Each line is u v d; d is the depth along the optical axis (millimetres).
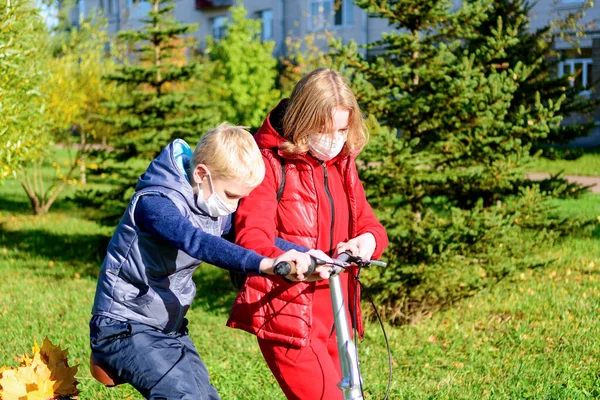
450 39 6707
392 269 5926
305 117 2830
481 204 6098
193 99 10523
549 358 5277
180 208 2592
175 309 2736
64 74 13266
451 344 5746
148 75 9367
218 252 2402
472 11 6270
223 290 8141
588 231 10031
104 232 11805
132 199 2596
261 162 2645
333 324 3043
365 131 3090
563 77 8828
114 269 2650
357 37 26031
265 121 2959
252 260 2377
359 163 6316
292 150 2865
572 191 7660
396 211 6383
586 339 5660
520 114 6148
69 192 16359
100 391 4555
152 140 8938
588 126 8953
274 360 2918
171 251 2643
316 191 2934
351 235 3117
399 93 6520
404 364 5293
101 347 2656
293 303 2850
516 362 5207
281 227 2941
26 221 13078
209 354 5473
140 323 2686
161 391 2576
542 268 7168
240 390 4602
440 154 6406
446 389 4645
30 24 7086
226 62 18812
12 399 2775
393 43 6434
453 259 5938
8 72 6637
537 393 4469
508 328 6074
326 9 26922
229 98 18875
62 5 15508
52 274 8789
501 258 6168
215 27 31656
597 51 20594
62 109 12992
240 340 5969
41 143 8219
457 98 5922
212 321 6688
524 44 9070
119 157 9312
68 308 7027
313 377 2883
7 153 6832
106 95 13664
